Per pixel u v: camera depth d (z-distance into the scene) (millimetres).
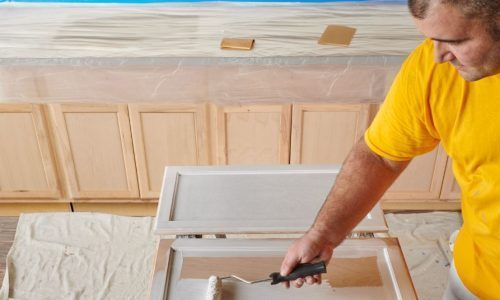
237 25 2176
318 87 2010
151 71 1963
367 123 2148
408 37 2090
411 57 996
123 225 2418
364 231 1285
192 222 1284
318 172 1441
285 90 2021
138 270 2211
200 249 1229
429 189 2348
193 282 1154
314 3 2363
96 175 2332
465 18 698
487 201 990
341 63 1935
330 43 2027
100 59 1934
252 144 2234
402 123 1038
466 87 915
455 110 950
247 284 1148
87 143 2229
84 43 2037
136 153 2258
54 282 2146
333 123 2160
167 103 2104
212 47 2008
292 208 1327
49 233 2367
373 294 1125
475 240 1113
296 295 1124
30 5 2340
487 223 1022
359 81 1995
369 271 1176
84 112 2131
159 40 2061
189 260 1207
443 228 2379
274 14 2271
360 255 1212
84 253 2277
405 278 1148
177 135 2209
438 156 2234
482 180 974
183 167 1461
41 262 2229
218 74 1973
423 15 727
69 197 2402
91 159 2277
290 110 2121
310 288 1139
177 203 1348
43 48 2002
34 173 2318
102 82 1999
